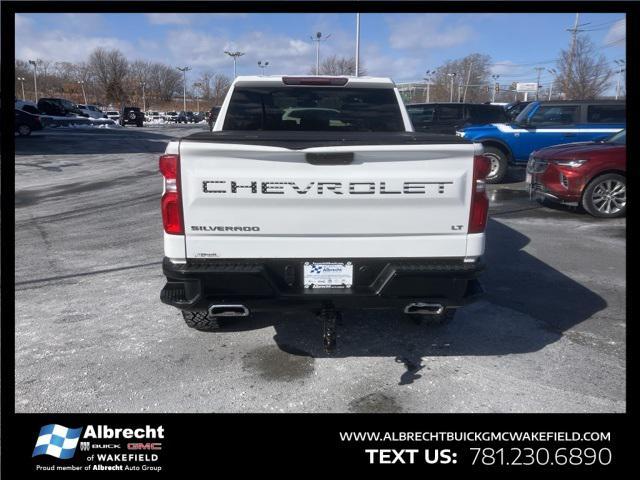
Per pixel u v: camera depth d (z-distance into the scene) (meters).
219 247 3.22
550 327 4.46
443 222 3.27
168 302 3.27
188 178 3.11
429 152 3.14
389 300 3.32
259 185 3.13
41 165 17.41
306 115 4.95
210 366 3.79
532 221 8.69
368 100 4.97
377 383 3.57
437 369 3.75
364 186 3.16
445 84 81.06
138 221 8.89
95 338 4.25
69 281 5.68
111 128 42.47
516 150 12.71
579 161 8.78
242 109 4.88
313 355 3.95
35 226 8.51
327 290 3.32
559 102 12.58
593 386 3.54
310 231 3.22
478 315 4.72
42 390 3.49
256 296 3.27
